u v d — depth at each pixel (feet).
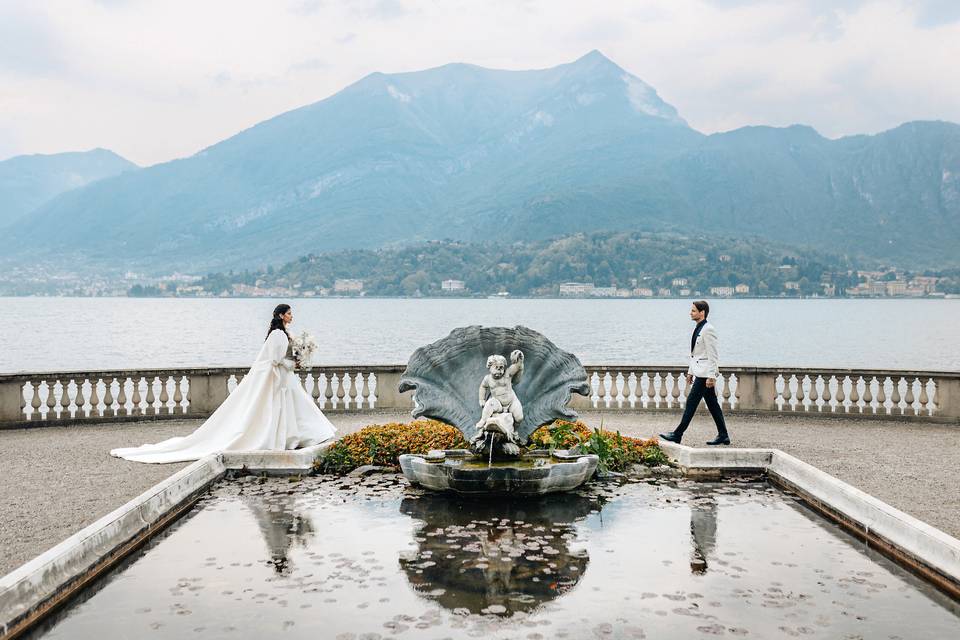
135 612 22.31
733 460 39.73
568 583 24.47
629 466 40.73
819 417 58.54
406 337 302.86
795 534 29.63
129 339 295.69
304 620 21.70
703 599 23.29
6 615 20.35
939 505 31.45
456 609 22.44
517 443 36.68
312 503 33.63
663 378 61.00
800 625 21.56
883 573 25.55
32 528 28.09
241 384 42.75
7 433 50.52
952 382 55.62
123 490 34.06
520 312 615.57
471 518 31.53
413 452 40.91
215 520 31.12
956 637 20.84
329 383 60.75
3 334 323.78
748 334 348.38
